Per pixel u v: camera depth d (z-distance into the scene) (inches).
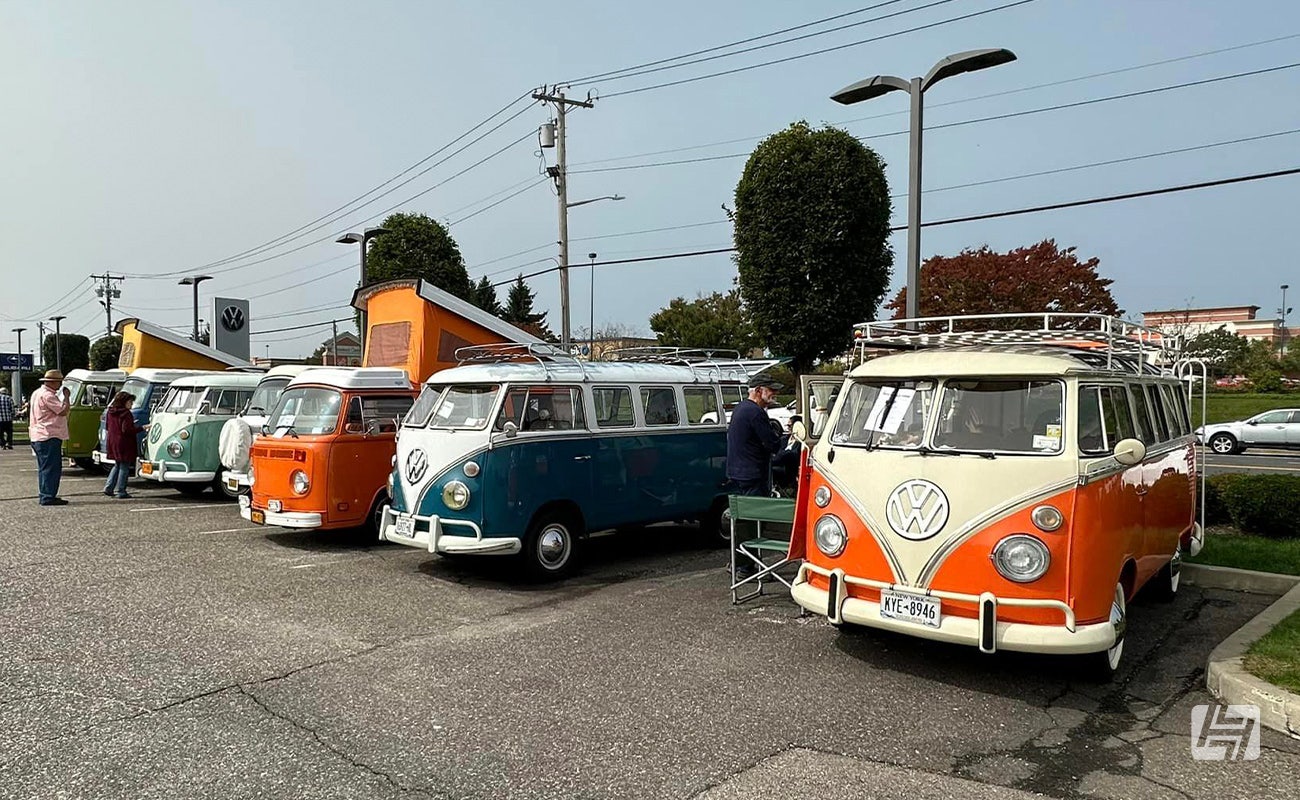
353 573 343.0
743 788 158.9
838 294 526.9
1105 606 200.2
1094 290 1156.5
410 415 355.6
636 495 367.9
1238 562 322.3
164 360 778.2
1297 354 1696.6
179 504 528.4
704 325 1528.1
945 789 158.9
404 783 160.4
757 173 540.4
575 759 171.0
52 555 367.2
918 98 419.2
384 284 512.4
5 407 895.7
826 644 248.4
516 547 319.0
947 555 205.5
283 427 409.7
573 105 1003.3
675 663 231.3
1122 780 162.9
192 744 177.2
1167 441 279.6
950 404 221.3
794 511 279.4
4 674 219.0
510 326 519.5
